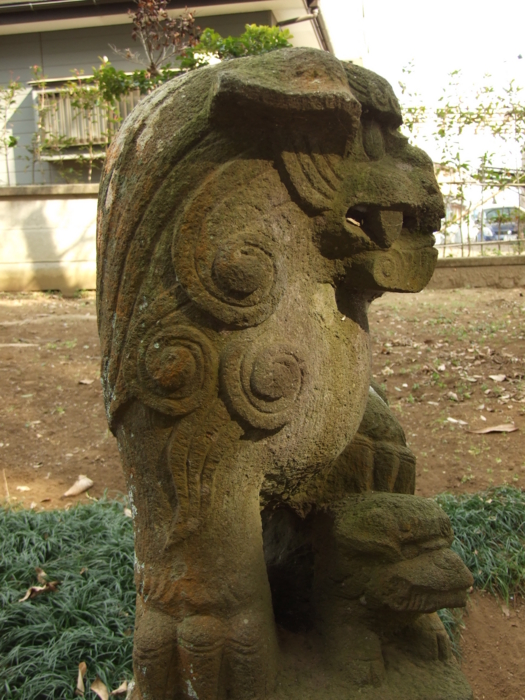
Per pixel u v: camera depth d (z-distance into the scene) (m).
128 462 1.32
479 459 3.30
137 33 6.48
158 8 5.95
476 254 7.22
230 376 1.20
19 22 7.76
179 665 1.23
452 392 3.97
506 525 2.73
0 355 4.74
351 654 1.33
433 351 4.61
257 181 1.20
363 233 1.27
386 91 1.30
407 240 1.35
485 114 6.90
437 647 1.41
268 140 1.19
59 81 8.12
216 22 7.58
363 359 1.39
